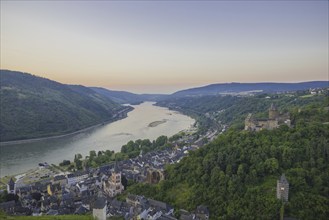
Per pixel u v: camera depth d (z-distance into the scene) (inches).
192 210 6215.6
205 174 6702.8
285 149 6501.0
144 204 6624.0
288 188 5551.2
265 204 5570.9
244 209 5674.2
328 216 5339.6
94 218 5492.1
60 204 7485.2
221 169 6683.1
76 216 5349.4
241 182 6190.9
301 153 6461.6
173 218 5925.2
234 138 7701.8
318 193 5644.7
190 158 7716.5
